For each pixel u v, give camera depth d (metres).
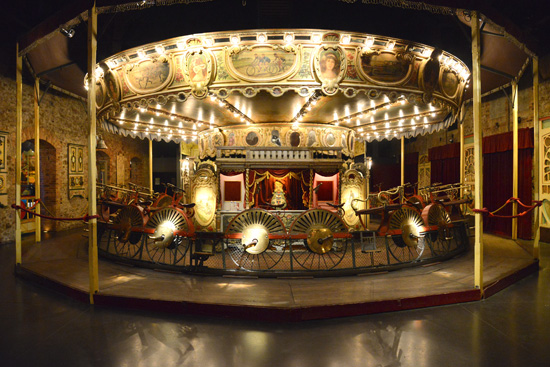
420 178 15.67
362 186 8.72
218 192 7.51
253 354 3.25
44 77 8.91
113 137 14.12
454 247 7.79
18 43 6.21
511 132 9.59
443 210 6.89
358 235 5.79
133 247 7.89
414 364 3.07
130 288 4.80
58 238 9.29
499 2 7.64
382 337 3.59
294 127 8.73
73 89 10.59
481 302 4.66
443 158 13.29
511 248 7.90
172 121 9.37
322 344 3.44
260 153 7.45
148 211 6.54
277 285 4.92
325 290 4.67
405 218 6.16
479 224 4.79
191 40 5.78
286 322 3.95
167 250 7.57
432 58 6.25
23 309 4.40
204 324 3.92
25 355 3.25
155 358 3.18
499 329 3.80
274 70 5.79
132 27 9.59
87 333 3.71
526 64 7.42
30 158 10.73
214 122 9.37
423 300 4.43
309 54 5.77
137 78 6.34
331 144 9.00
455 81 7.07
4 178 8.87
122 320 4.04
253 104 7.24
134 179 16.84
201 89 5.90
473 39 4.80
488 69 7.70
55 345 3.44
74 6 4.94
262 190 7.96
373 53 5.91
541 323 3.96
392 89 6.17
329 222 5.70
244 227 5.66
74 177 11.70
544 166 8.74
